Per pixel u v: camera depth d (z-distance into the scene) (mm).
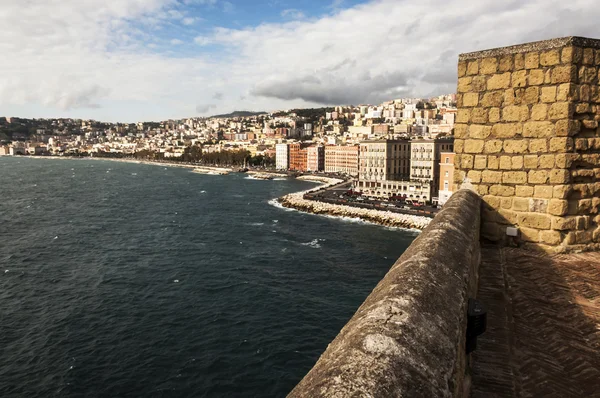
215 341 36375
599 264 10922
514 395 5430
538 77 12047
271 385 30609
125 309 42719
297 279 52250
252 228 83062
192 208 108188
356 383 2373
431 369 2848
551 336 6969
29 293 46906
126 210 104312
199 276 52812
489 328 7262
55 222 88188
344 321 40750
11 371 31719
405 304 3555
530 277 9945
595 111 11875
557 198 11914
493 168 13008
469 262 6293
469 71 13281
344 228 85188
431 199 114125
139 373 31625
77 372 31641
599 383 5695
